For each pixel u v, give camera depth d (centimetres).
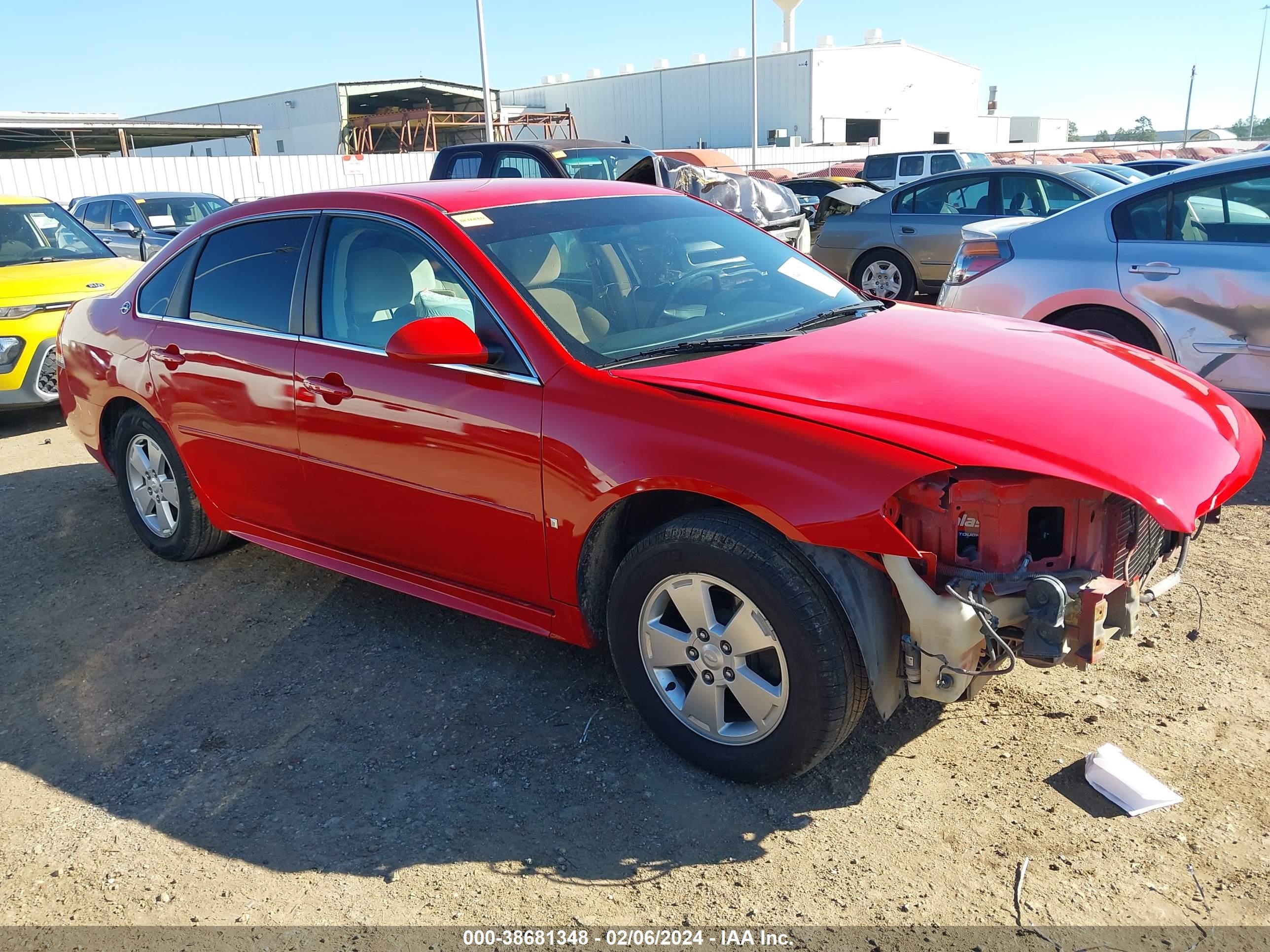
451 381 311
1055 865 240
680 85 4491
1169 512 231
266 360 369
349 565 374
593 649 357
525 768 293
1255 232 523
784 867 246
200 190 2475
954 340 318
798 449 247
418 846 262
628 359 297
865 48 4300
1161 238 548
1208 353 533
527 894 242
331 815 277
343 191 370
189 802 287
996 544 242
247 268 390
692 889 240
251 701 341
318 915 239
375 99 4153
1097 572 246
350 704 334
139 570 462
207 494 423
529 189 369
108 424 473
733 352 304
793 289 372
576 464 281
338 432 346
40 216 836
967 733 295
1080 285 566
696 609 271
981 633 241
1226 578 388
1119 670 324
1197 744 282
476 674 349
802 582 248
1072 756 281
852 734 298
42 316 721
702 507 292
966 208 1055
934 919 226
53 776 305
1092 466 237
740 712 282
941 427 250
